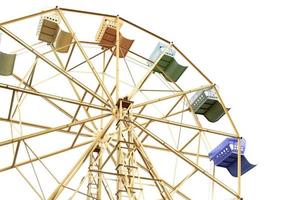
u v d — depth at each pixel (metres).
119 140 23.36
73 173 23.88
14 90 23.91
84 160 24.50
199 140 28.03
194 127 27.00
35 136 24.09
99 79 26.02
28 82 26.47
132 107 25.42
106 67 29.69
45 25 27.66
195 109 29.83
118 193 22.20
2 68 26.05
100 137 25.22
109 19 28.70
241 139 27.75
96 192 24.88
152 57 30.56
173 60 29.73
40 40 28.94
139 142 24.64
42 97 26.08
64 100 24.66
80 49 26.62
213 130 27.41
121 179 22.62
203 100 29.12
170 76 30.52
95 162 24.42
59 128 24.58
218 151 28.28
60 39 28.44
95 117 25.23
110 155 23.84
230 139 27.69
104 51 29.19
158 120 26.11
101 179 24.17
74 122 24.89
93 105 25.09
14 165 24.78
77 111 25.42
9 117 25.62
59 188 23.33
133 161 23.45
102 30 28.91
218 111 29.67
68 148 26.56
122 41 29.20
